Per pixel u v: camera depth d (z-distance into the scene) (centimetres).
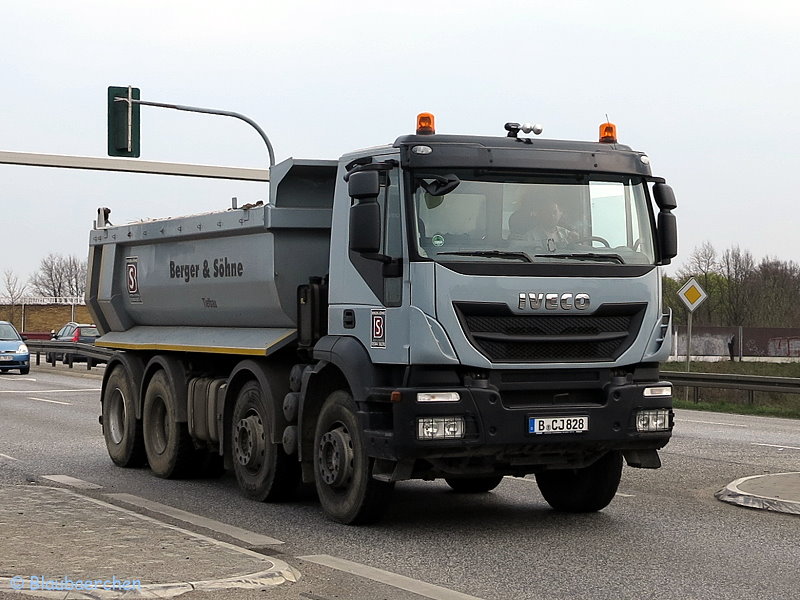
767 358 4728
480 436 867
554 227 912
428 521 966
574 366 897
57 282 11838
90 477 1277
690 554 814
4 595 627
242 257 1121
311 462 998
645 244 945
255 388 1091
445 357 864
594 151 938
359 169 891
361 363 914
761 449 1521
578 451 908
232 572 690
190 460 1252
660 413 927
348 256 952
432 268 868
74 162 2473
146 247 1360
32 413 2131
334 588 699
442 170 891
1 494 1004
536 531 915
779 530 912
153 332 1373
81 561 712
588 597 682
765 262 6153
